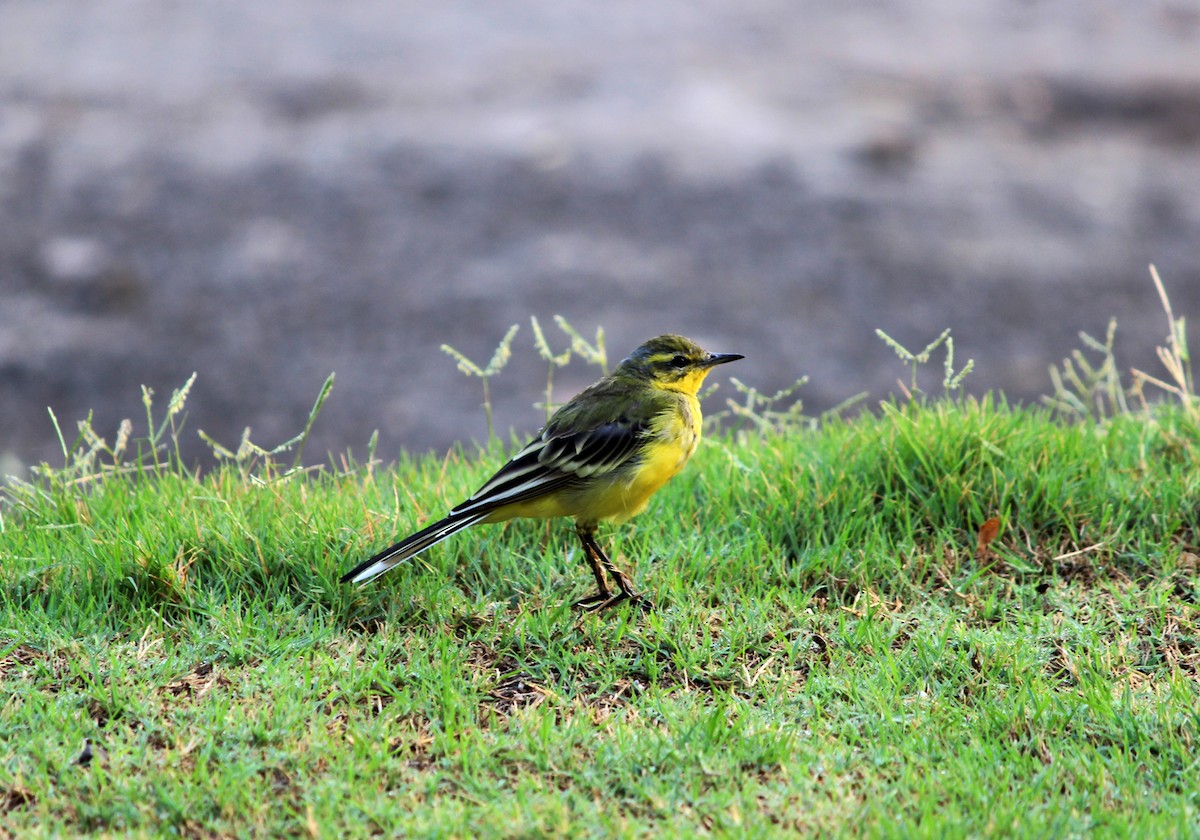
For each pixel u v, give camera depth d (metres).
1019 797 6.89
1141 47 33.97
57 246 23.91
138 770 7.09
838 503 10.36
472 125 28.50
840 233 24.28
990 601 9.12
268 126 28.58
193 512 9.88
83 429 10.62
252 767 7.06
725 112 29.16
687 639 8.62
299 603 9.17
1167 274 23.23
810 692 8.08
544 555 9.94
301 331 21.42
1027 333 21.36
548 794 6.91
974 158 27.38
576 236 24.20
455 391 19.89
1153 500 10.28
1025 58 32.91
